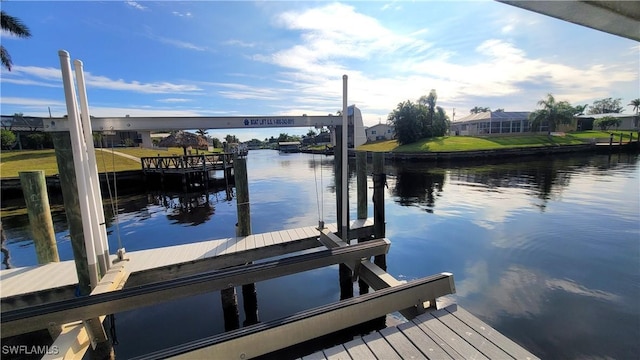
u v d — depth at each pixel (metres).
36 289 3.42
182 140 16.52
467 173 16.73
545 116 34.31
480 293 4.29
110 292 2.59
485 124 37.59
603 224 7.12
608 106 60.78
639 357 3.03
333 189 14.48
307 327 2.32
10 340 3.13
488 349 2.17
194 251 4.25
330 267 5.49
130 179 16.66
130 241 7.44
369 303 2.52
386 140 43.59
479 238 6.49
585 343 3.24
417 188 12.77
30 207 3.98
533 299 4.09
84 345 2.51
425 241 6.41
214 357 2.04
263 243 4.54
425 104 31.75
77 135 2.82
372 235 5.37
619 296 4.08
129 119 3.18
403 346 2.24
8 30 14.60
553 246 5.89
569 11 0.81
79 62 2.89
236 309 4.04
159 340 3.66
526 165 19.50
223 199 12.99
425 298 2.75
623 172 15.44
